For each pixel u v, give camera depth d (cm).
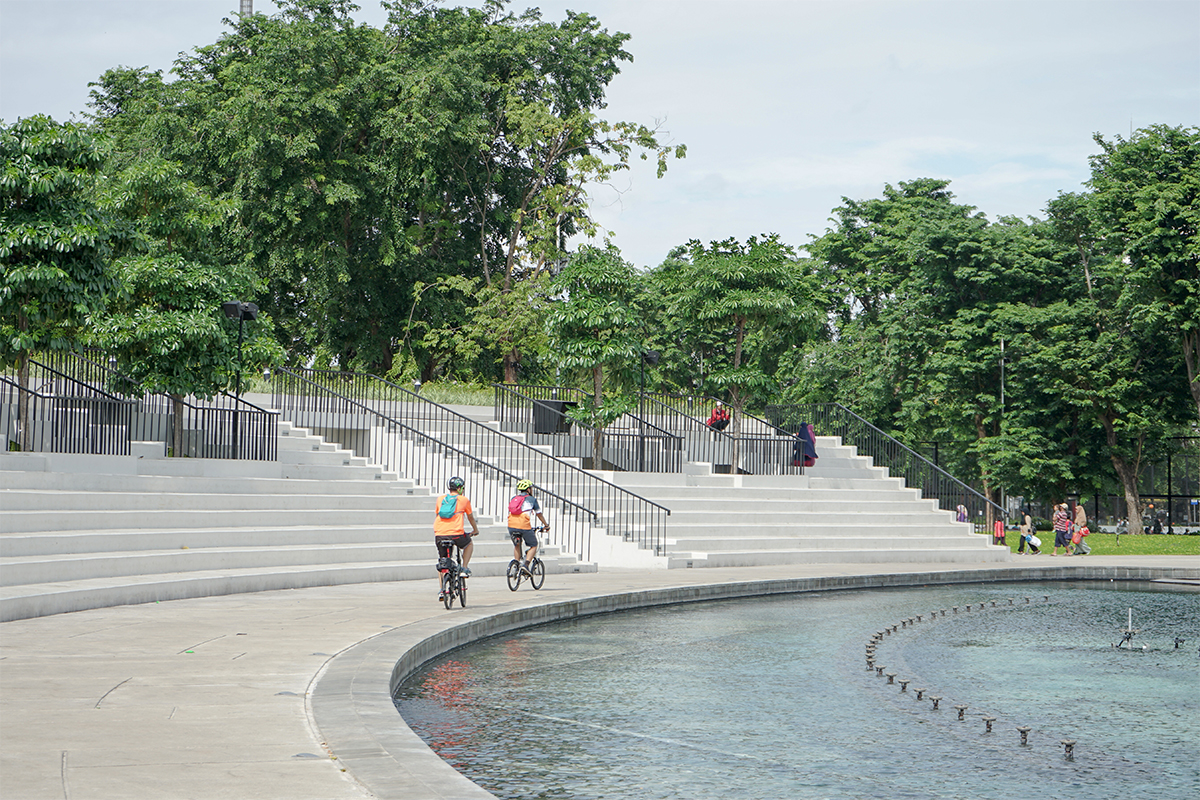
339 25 4372
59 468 1998
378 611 1557
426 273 4491
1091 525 5756
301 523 2209
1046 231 5209
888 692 1186
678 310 3550
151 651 1158
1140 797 789
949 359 4869
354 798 617
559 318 3020
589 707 1066
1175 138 4609
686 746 910
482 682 1191
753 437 3466
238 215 3906
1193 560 3356
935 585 2595
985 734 988
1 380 2042
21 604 1400
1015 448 4694
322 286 4084
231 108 3778
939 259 5109
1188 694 1209
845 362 5497
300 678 1002
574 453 3291
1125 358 4675
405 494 2578
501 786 777
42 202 1972
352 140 4403
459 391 3597
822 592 2344
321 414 2950
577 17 4934
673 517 2862
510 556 2372
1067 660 1452
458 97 4172
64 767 675
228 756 712
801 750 908
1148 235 4378
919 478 3772
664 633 1634
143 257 2281
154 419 2478
